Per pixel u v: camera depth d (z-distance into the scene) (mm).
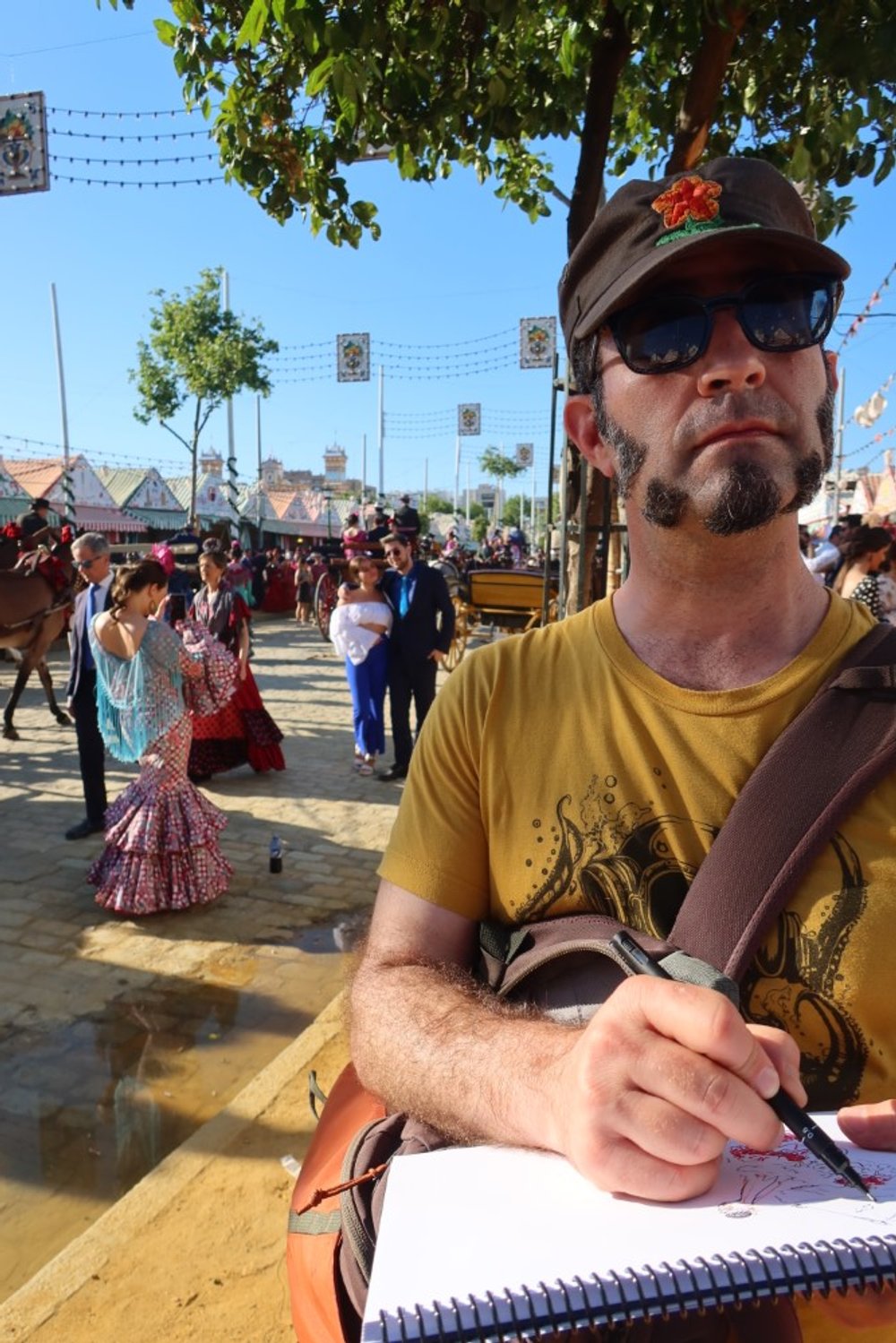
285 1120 2869
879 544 5410
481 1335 675
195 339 25047
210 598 7301
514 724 1172
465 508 83938
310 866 5465
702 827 1066
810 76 3391
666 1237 750
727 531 1046
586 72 3930
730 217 1083
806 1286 698
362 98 2754
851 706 1042
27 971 4117
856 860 986
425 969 1146
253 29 2664
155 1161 2895
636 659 1147
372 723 7516
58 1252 2512
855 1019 968
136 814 4688
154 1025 3709
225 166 3725
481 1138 955
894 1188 804
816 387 1106
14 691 8648
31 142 8859
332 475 66312
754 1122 770
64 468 24125
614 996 847
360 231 3740
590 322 1145
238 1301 2146
